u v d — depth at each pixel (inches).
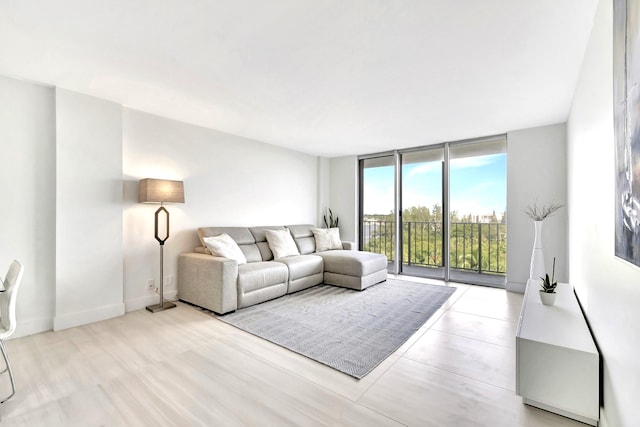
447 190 188.5
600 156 65.2
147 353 90.7
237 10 66.1
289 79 100.7
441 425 60.7
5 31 73.6
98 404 66.7
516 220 161.3
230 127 158.9
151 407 65.8
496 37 75.9
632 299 42.7
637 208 37.6
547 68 92.0
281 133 171.0
